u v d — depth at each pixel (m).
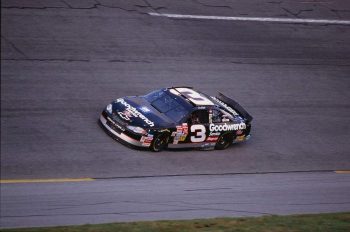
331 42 107.56
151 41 92.12
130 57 86.06
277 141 74.81
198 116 66.31
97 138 63.88
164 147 64.81
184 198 54.62
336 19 117.31
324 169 69.44
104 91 75.81
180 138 65.06
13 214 46.41
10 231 42.19
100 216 48.38
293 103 85.94
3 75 73.81
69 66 79.69
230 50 95.88
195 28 100.00
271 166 67.50
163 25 98.19
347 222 52.22
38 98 70.56
